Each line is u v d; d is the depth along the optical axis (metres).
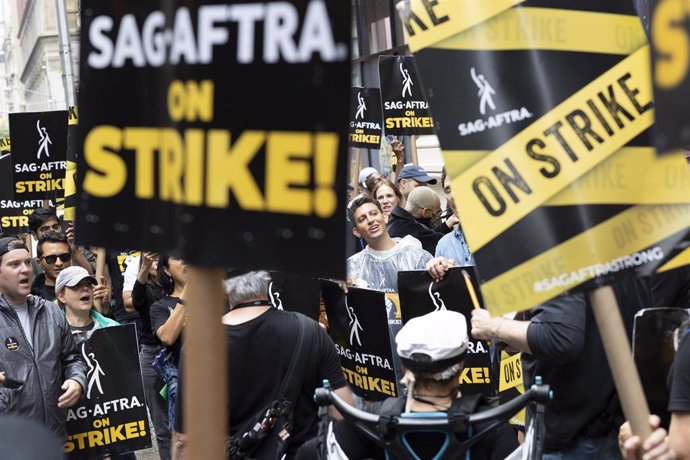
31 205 14.74
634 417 4.06
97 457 8.39
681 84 3.32
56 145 14.72
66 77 22.41
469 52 4.32
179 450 6.11
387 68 14.67
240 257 3.24
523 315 6.94
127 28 3.54
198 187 3.32
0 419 2.74
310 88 3.15
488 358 7.79
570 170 4.29
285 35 3.18
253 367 6.04
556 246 4.24
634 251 4.27
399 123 14.73
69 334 8.34
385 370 8.13
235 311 6.15
